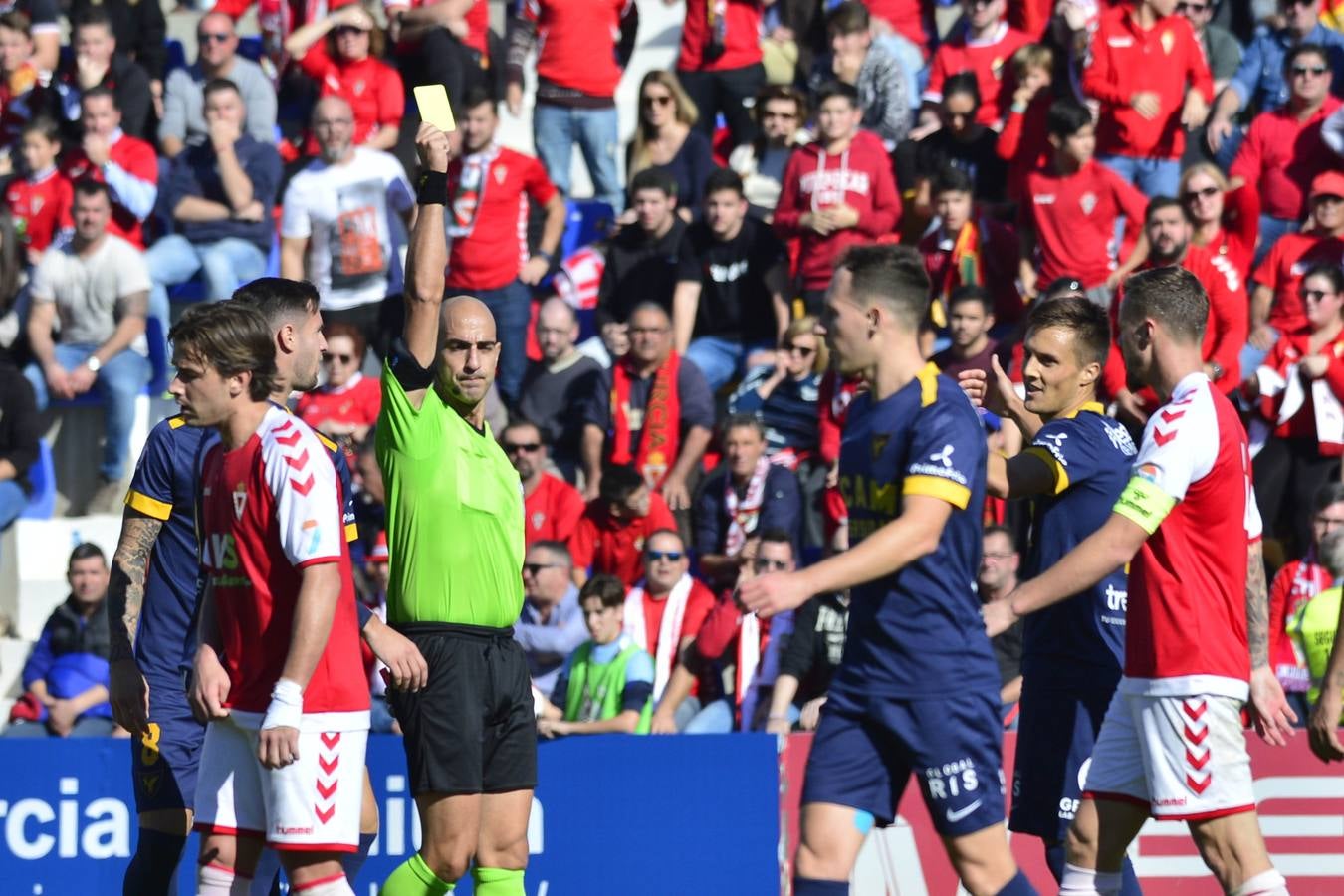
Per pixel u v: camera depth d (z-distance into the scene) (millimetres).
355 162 35250
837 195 35188
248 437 15836
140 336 35688
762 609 14953
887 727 16109
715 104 41000
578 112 39781
